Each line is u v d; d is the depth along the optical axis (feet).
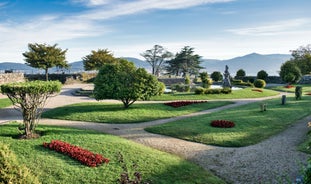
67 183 32.14
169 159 40.86
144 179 33.81
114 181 33.04
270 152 46.37
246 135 56.29
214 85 210.59
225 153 46.26
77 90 152.66
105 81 85.20
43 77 211.41
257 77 244.22
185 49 355.36
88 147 43.50
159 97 120.26
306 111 83.66
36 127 54.34
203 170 38.42
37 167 34.86
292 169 38.86
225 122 63.82
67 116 77.05
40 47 198.70
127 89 83.97
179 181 34.17
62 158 38.27
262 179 35.88
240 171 38.60
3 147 20.59
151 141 53.16
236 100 120.06
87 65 230.48
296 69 205.26
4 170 19.58
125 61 89.71
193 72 356.59
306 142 51.49
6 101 105.29
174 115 82.38
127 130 62.85
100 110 83.35
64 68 228.43
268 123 66.69
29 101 48.49
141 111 83.41
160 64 370.53
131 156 40.63
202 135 55.98
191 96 125.29
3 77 160.04
